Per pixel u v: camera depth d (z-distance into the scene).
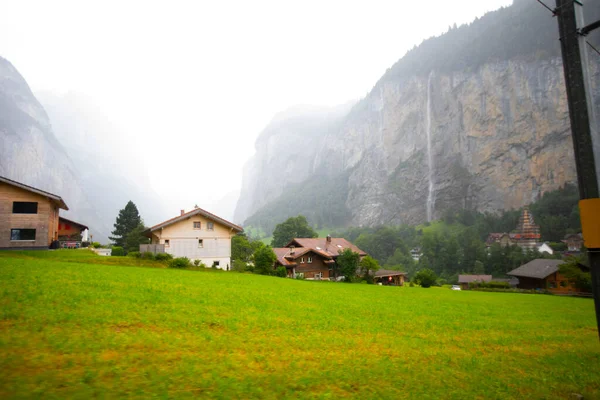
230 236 49.88
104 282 17.92
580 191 7.65
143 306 13.72
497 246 128.75
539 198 179.12
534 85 191.38
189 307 14.66
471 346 13.80
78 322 10.55
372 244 156.38
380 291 37.06
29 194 38.78
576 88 7.76
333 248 72.69
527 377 10.47
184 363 8.30
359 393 7.96
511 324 20.14
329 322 15.33
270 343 10.95
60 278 17.42
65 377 6.80
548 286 69.19
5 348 7.87
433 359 11.33
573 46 7.86
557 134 178.75
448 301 31.67
